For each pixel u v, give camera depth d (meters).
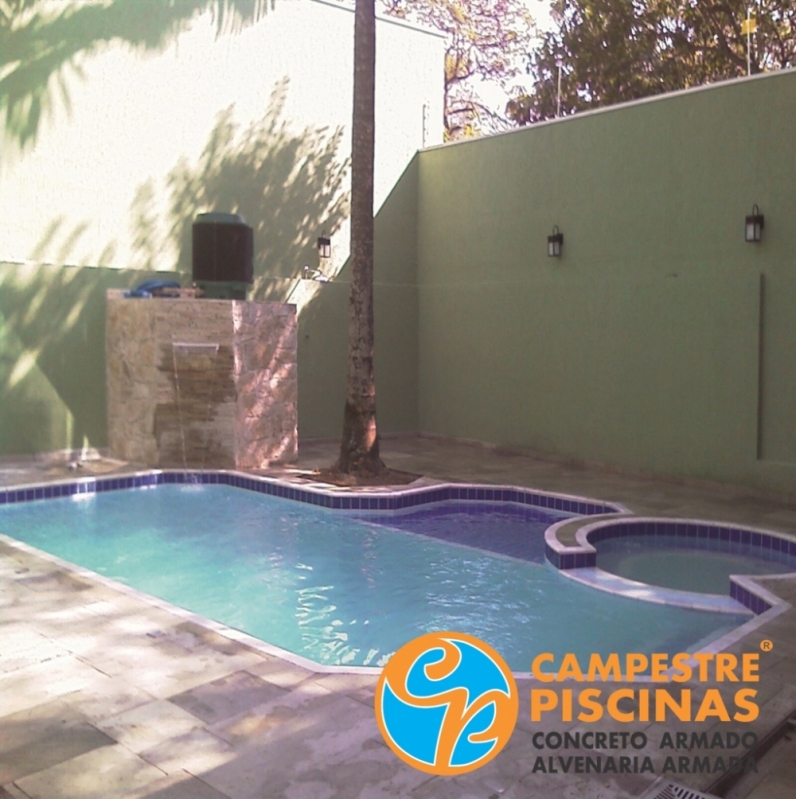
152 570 5.84
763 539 6.44
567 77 15.74
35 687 3.43
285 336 9.33
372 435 8.59
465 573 5.82
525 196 10.48
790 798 2.76
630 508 7.44
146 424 8.84
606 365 9.59
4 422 8.73
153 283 9.45
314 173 11.10
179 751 2.90
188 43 9.88
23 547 5.75
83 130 9.14
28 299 8.82
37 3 8.77
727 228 8.48
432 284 11.86
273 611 5.03
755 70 14.38
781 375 8.12
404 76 11.91
